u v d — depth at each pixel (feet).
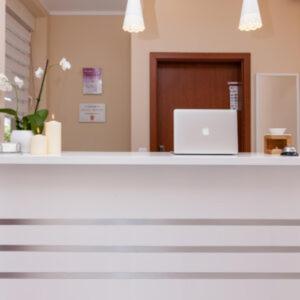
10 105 13.30
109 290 7.02
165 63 13.76
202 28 13.20
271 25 13.29
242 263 7.03
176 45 13.20
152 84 13.14
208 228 7.03
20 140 7.26
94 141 16.33
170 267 7.03
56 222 6.98
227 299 7.04
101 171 6.98
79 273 7.01
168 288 7.03
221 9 13.25
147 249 7.04
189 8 13.21
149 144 13.19
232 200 7.02
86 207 6.98
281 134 7.65
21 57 14.58
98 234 7.00
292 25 13.30
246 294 7.05
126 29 10.06
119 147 16.39
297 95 13.30
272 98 13.26
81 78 16.33
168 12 13.20
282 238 7.04
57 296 6.99
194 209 7.02
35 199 6.95
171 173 7.00
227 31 13.24
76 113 16.31
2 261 6.95
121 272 7.02
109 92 16.34
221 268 7.03
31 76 15.75
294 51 13.32
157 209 7.01
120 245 7.02
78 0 15.07
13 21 13.66
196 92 13.84
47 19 15.96
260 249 7.05
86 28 16.31
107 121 16.35
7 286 6.97
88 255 7.00
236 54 13.20
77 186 6.98
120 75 16.37
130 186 7.00
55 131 7.00
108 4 15.52
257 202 7.02
